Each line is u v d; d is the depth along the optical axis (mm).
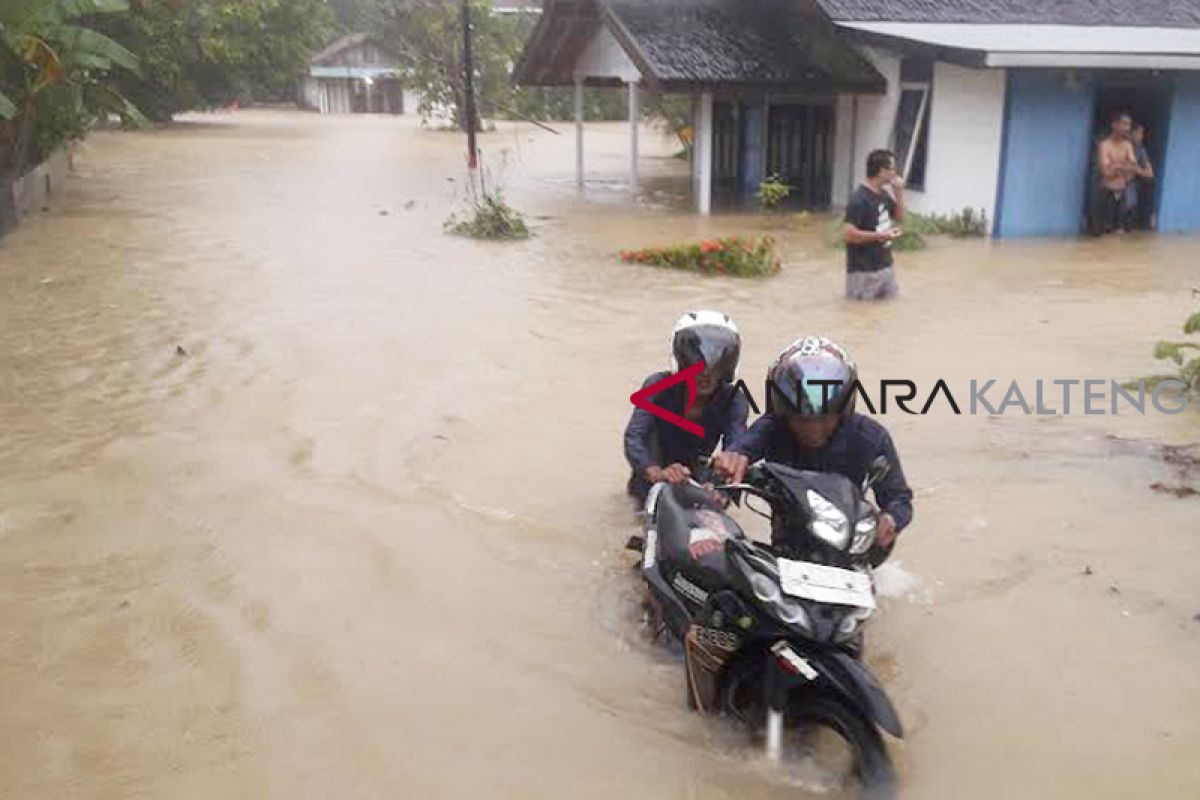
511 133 40375
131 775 3994
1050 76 16281
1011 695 4461
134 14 28984
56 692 4500
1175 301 11820
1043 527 5977
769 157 21188
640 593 5332
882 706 3641
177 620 5059
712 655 4133
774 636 3848
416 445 7289
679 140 30859
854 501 4039
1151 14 20938
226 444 7312
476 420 7781
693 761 4059
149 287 12398
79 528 6016
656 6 19578
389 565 5598
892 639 4875
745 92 18375
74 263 13891
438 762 4062
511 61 42500
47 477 6734
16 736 4207
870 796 3768
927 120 18031
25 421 7762
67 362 9266
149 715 4348
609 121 48438
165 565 5598
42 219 17656
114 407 8078
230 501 6383
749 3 19750
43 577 5465
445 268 13648
